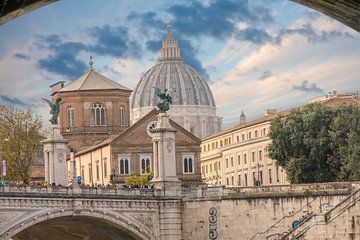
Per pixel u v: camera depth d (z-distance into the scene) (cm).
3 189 12100
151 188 13050
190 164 18825
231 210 12488
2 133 17112
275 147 15725
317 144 14838
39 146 17325
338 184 11719
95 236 13650
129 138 18688
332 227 10119
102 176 19400
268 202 12119
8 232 12144
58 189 12519
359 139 14450
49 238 14338
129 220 12925
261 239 12144
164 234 13025
